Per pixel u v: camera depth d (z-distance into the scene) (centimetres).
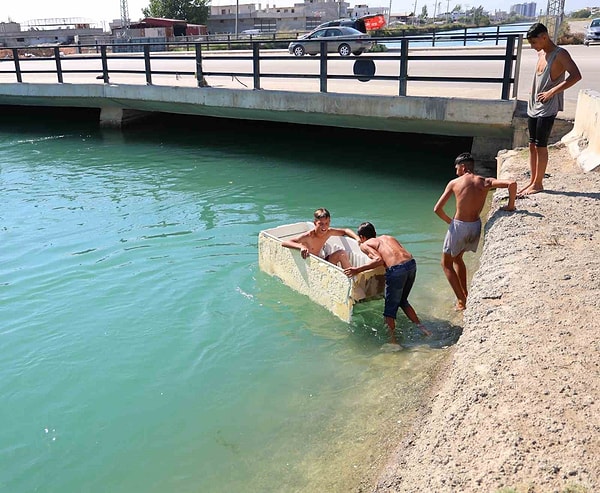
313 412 518
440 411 384
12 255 949
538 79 719
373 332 657
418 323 667
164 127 2228
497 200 773
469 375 401
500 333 444
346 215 1134
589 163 877
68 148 1905
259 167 1561
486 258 602
